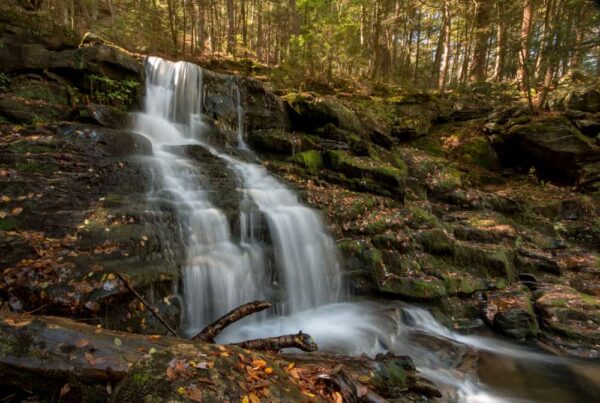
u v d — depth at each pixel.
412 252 8.27
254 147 11.44
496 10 19.45
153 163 6.98
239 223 6.66
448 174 13.38
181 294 5.08
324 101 12.32
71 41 9.87
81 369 2.48
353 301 7.17
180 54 16.86
